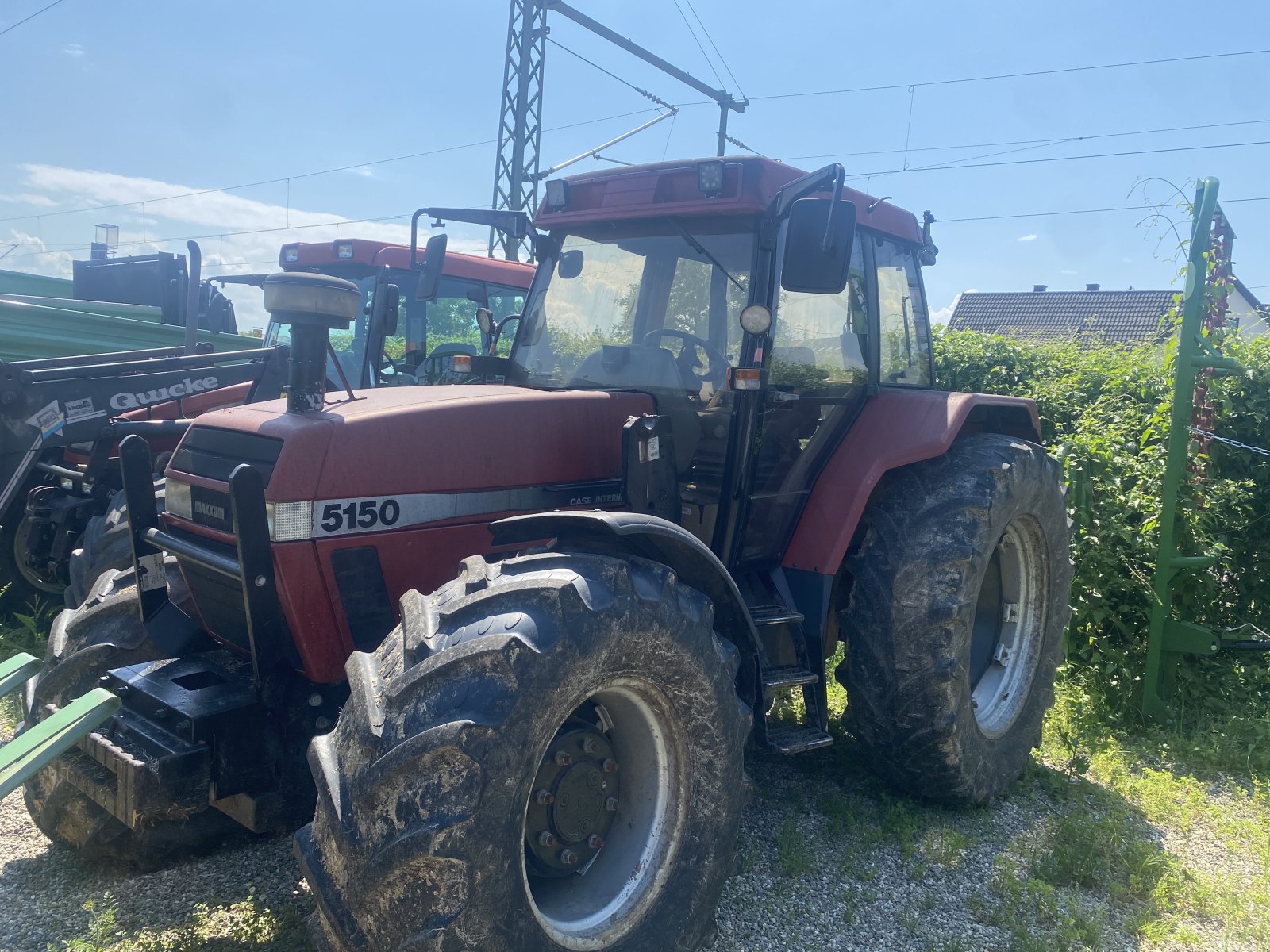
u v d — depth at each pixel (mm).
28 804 3092
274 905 2916
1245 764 4426
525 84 16391
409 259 7469
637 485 3100
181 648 3105
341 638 2730
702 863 2652
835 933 2945
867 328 4043
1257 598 5711
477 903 2109
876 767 3801
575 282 3852
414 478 2834
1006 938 2965
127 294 9281
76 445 5773
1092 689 5066
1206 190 4906
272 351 5676
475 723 2107
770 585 3607
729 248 3492
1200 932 3074
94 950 2672
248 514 2561
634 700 2568
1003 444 3988
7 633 5484
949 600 3506
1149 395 6406
